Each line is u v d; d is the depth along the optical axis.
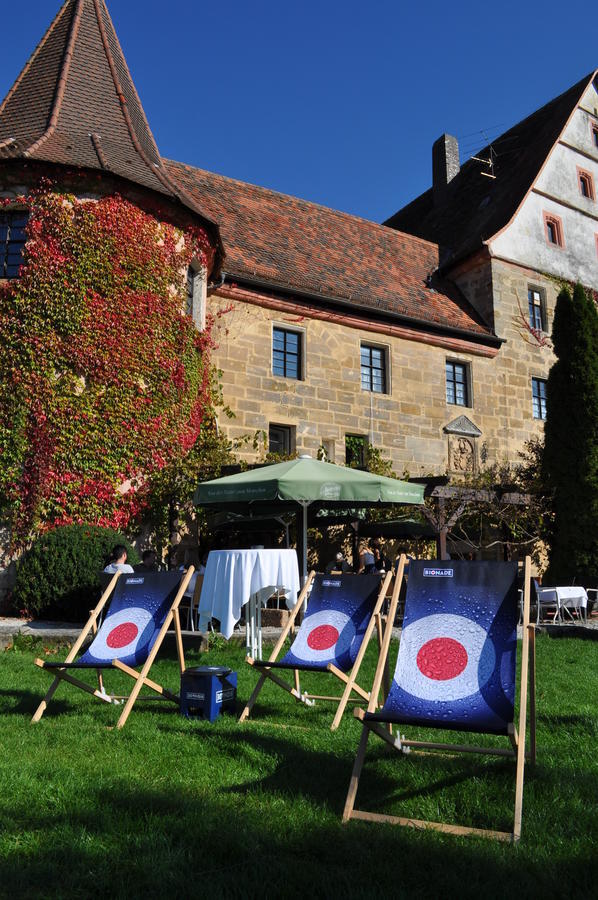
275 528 14.20
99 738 4.78
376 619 5.38
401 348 19.66
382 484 10.16
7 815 3.31
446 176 28.83
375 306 19.03
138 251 13.95
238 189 21.34
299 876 2.72
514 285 22.11
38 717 5.32
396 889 2.63
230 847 2.97
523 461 21.09
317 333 18.23
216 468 13.77
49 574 10.90
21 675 7.19
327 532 16.64
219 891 2.60
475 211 25.02
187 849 2.94
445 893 2.63
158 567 13.45
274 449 17.34
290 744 4.63
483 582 4.25
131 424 13.46
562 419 15.55
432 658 4.03
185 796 3.56
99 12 17.81
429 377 20.00
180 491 13.53
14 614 11.93
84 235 13.45
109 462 13.12
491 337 21.05
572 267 23.56
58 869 2.78
